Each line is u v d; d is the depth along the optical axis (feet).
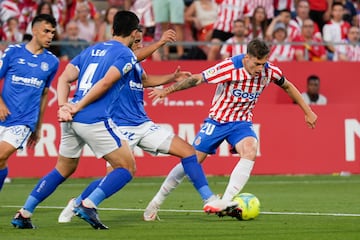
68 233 88.38
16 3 197.06
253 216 102.47
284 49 183.83
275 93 177.06
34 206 93.35
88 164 172.55
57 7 194.90
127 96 98.27
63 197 137.80
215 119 105.91
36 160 169.48
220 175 174.60
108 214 111.04
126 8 199.11
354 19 212.02
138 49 99.71
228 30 189.98
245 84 103.71
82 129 88.58
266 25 195.21
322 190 151.12
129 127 97.45
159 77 102.27
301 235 86.79
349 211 114.42
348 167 177.68
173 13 190.29
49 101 169.17
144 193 145.89
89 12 196.13
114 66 87.51
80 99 89.81
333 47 188.44
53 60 103.45
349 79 180.04
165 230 91.35
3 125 101.55
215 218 105.09
